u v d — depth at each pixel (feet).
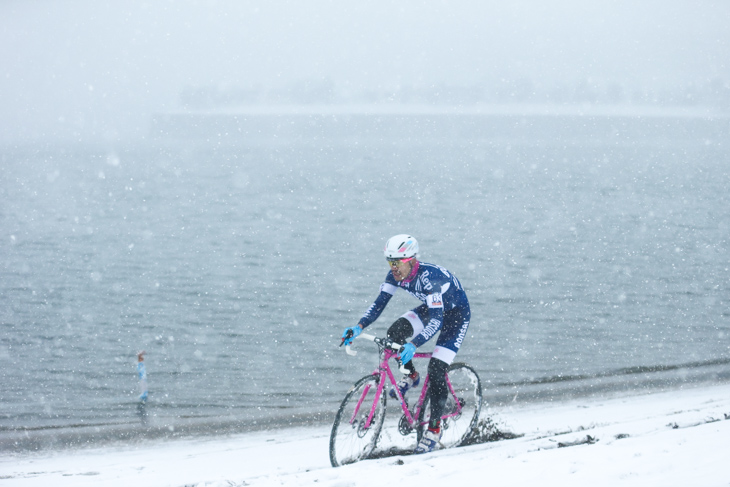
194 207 236.02
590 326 83.15
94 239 166.09
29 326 87.51
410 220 194.70
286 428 49.37
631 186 299.38
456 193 274.77
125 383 64.54
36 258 140.26
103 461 41.14
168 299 102.53
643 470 18.40
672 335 78.64
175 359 72.49
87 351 76.43
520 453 23.89
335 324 87.20
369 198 259.19
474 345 74.79
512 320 86.38
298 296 103.50
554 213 206.49
